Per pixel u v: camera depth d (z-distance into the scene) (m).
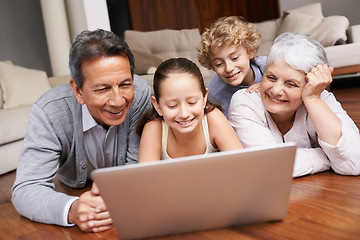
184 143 1.26
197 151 1.28
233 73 1.74
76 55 1.07
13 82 3.15
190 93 1.08
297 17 4.31
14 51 5.14
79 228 1.08
